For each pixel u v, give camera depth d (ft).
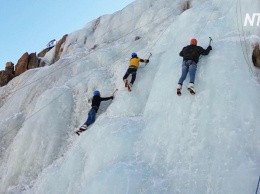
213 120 23.52
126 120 29.19
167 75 28.76
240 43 27.81
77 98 37.42
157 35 40.73
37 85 45.60
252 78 25.04
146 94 31.19
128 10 57.67
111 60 43.93
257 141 21.58
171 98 26.78
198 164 22.22
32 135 34.55
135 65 32.04
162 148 24.47
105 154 26.35
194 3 49.44
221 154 21.75
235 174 20.45
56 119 35.40
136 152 25.46
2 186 32.71
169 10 49.78
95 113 31.91
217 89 24.89
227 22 31.50
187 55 26.89
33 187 30.35
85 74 40.09
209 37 29.60
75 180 27.20
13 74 60.70
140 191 22.17
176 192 21.71
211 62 26.84
